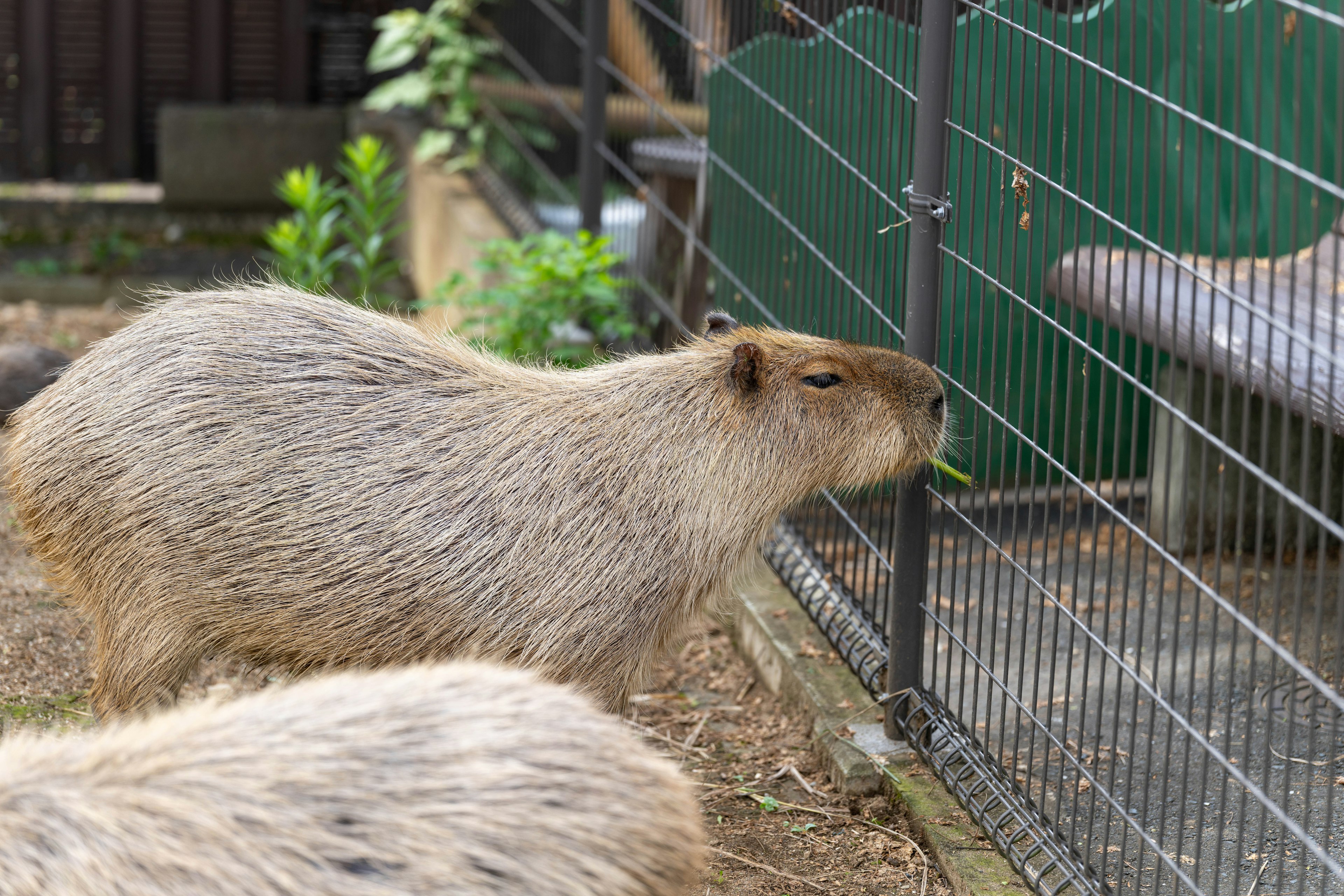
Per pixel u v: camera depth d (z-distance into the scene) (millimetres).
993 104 3043
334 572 2920
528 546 2986
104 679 3150
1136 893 2637
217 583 2959
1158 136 4852
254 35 11461
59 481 3047
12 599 4227
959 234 4246
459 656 2990
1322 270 4672
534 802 1822
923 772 3436
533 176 7598
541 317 5879
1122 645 2697
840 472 3217
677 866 1986
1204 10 2314
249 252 10602
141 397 2988
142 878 1694
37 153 11406
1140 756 3475
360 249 7453
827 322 4180
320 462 2943
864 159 4148
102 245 10133
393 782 1806
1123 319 2668
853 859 3188
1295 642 2109
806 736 3789
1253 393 3873
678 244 5688
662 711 4008
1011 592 3049
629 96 6320
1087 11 3457
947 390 3471
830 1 3977
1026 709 3033
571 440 3072
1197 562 2898
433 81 9078
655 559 3066
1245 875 2932
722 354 3225
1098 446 2736
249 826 1741
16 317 8266
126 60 11352
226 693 3814
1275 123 2061
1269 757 2482
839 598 4156
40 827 1736
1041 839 2973
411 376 3115
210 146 11188
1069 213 4648
